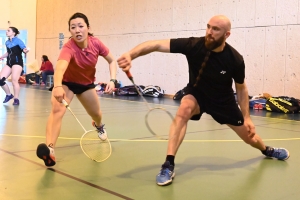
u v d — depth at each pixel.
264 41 10.61
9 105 9.18
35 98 11.31
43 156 3.31
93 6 16.39
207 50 3.22
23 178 3.19
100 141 4.91
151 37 13.92
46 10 19.42
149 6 13.93
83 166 3.64
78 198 2.72
